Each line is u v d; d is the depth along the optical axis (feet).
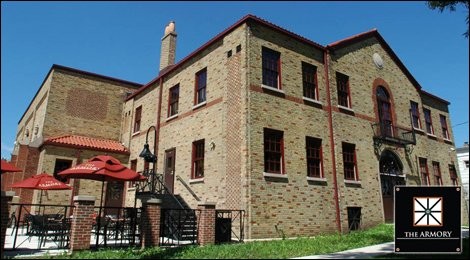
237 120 49.60
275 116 51.39
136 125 80.28
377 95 70.03
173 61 81.61
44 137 74.84
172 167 62.90
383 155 66.69
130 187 73.51
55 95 78.02
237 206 46.42
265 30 54.13
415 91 81.56
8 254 32.60
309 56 59.31
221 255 32.81
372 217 59.77
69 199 69.67
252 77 50.37
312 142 55.67
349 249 37.83
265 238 45.47
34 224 43.73
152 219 38.34
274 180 48.57
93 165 40.68
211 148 53.93
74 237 33.88
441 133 87.30
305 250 36.35
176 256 32.58
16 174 71.82
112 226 45.88
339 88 62.64
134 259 31.12
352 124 61.93
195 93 61.11
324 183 54.54
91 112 82.17
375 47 73.31
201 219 41.19
